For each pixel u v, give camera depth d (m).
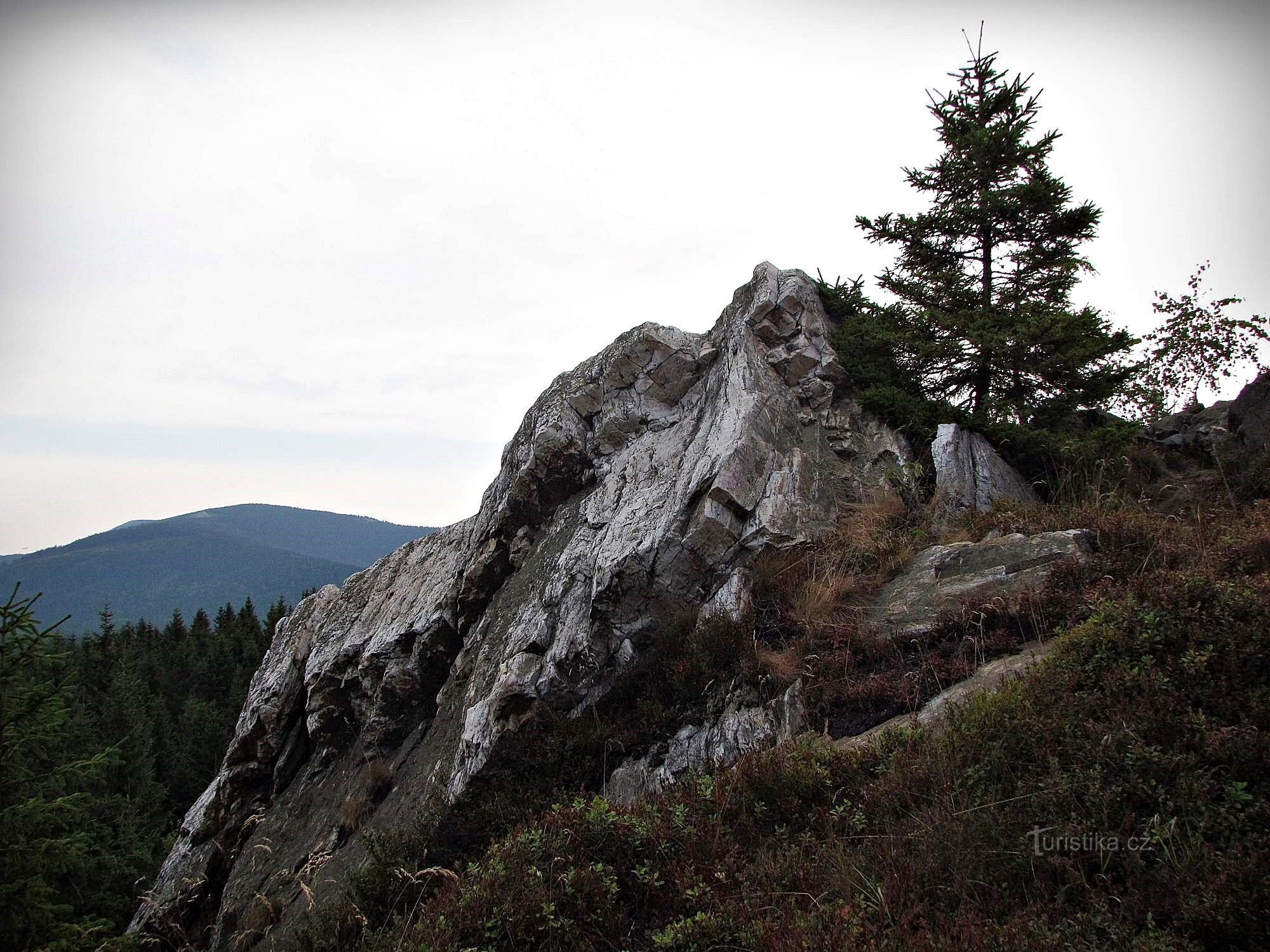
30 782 8.91
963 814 5.04
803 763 6.57
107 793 31.92
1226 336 14.44
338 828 13.27
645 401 13.85
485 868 6.25
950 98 12.48
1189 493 10.51
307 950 7.58
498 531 14.84
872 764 6.41
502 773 9.62
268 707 18.09
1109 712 5.48
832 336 13.22
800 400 12.60
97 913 20.58
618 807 6.65
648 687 9.77
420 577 17.12
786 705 8.06
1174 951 3.64
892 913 4.54
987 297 12.05
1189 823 4.41
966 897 4.43
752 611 9.74
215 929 13.76
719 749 8.20
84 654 51.00
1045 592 7.89
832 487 11.39
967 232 12.13
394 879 8.17
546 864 5.81
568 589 11.60
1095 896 4.15
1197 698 5.43
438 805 10.12
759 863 5.53
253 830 16.61
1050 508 10.16
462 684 13.23
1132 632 6.30
